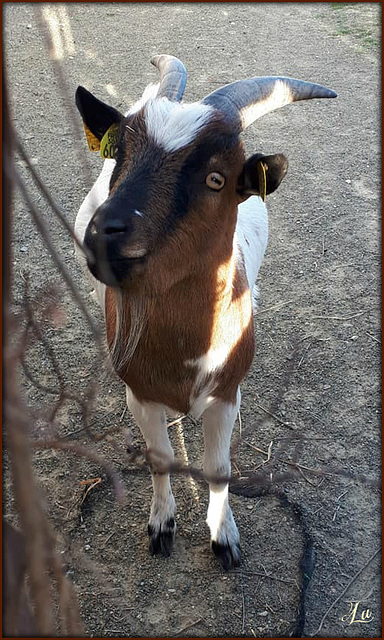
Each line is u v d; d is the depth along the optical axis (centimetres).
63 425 117
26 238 161
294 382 128
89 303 143
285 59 260
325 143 206
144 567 98
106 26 290
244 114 82
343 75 248
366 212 175
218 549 98
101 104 85
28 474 28
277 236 166
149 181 73
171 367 84
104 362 92
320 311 144
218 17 302
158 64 94
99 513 105
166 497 99
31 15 290
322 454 115
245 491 109
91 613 92
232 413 93
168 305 78
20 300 139
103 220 69
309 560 99
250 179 79
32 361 130
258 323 141
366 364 132
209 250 77
